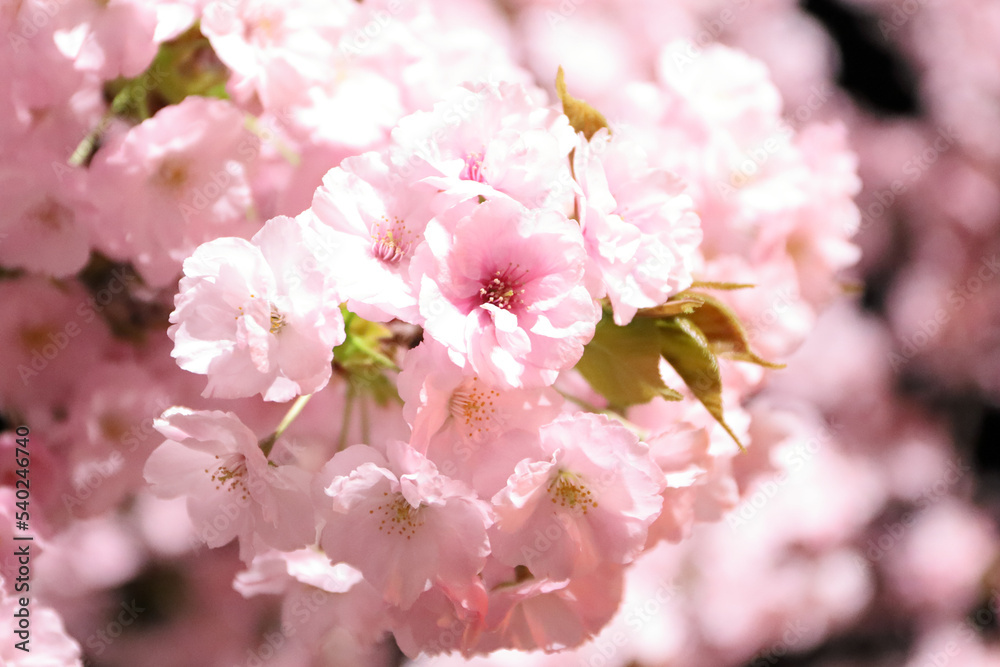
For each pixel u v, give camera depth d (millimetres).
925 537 1174
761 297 717
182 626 813
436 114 651
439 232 639
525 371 640
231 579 817
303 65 698
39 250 698
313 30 700
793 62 1110
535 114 655
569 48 884
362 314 639
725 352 673
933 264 1187
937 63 1173
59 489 725
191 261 635
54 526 729
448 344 634
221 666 813
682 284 662
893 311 1195
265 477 647
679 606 935
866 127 1176
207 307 639
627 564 668
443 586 652
